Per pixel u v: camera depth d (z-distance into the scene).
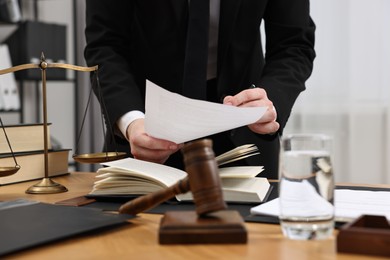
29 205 0.92
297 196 0.73
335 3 2.96
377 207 0.86
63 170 1.47
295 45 1.56
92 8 1.50
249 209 0.95
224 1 1.49
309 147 0.72
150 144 1.14
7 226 0.77
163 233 0.72
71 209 0.88
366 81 2.96
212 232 0.72
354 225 0.69
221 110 1.00
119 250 0.69
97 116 3.51
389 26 2.92
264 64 1.69
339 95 3.01
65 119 3.80
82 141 3.55
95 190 1.07
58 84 3.80
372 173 2.99
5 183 1.29
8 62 3.36
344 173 3.04
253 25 1.53
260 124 1.25
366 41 2.95
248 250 0.68
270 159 1.56
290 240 0.73
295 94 1.41
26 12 3.75
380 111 2.96
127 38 1.55
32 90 3.79
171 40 1.53
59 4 3.78
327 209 0.73
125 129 1.28
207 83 1.59
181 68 1.54
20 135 1.35
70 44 3.79
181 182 0.80
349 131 3.00
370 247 0.65
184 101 1.00
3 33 3.68
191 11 1.44
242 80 1.56
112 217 0.82
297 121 3.09
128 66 1.47
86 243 0.73
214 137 1.56
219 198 0.74
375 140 2.97
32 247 0.71
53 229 0.75
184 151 0.76
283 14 1.56
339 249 0.67
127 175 1.04
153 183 1.02
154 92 1.00
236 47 1.53
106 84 1.38
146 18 1.54
